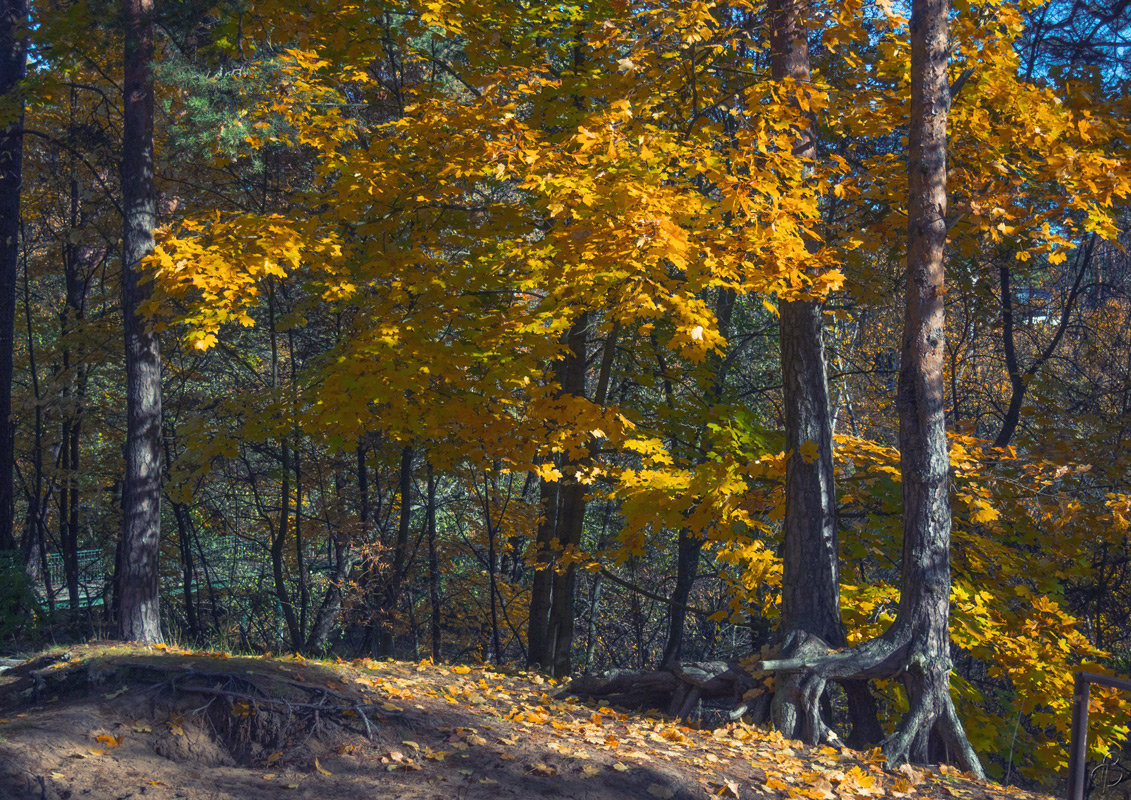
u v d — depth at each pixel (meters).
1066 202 7.54
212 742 4.77
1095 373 14.52
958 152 8.52
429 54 10.32
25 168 14.55
